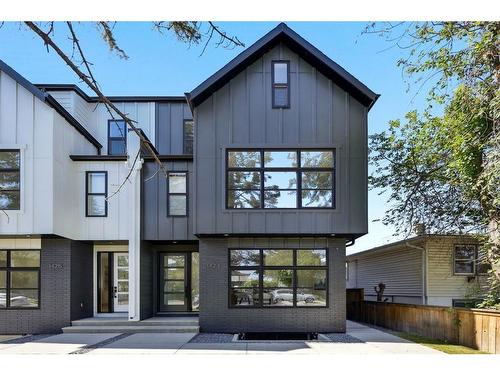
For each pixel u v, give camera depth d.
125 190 14.43
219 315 13.45
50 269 13.66
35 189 12.78
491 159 10.60
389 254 21.88
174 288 15.76
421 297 18.05
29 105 12.98
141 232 14.38
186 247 15.84
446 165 15.29
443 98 12.35
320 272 13.61
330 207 13.27
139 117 17.66
